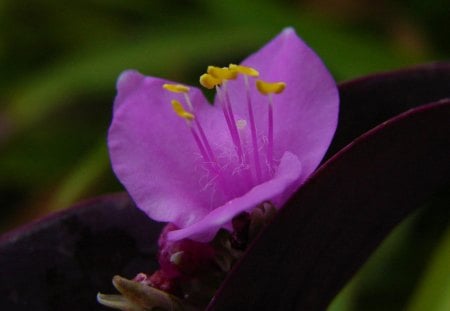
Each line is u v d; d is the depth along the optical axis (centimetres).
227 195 19
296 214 18
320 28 32
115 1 36
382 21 34
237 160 19
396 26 34
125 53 33
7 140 34
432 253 27
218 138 19
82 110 35
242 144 19
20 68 36
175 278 19
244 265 18
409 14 34
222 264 19
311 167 19
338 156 18
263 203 19
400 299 29
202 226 18
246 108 19
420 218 29
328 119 19
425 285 25
